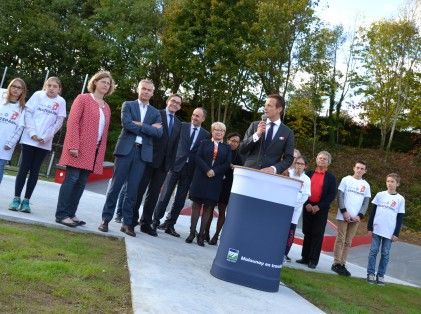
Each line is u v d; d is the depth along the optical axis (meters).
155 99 29.98
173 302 3.98
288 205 5.35
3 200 7.23
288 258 8.49
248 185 5.35
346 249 8.52
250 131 6.32
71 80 27.19
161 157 7.22
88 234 6.18
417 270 12.12
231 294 4.74
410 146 31.08
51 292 3.72
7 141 6.55
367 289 7.30
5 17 27.98
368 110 29.48
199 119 8.09
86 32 27.66
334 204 22.27
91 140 6.33
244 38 25.62
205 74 26.78
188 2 27.14
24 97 6.65
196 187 7.56
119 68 28.23
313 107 27.12
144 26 28.06
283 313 4.54
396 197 8.25
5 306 3.27
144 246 5.96
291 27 24.12
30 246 4.84
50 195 9.04
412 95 27.33
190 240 7.59
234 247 5.31
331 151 29.27
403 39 26.66
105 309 3.61
